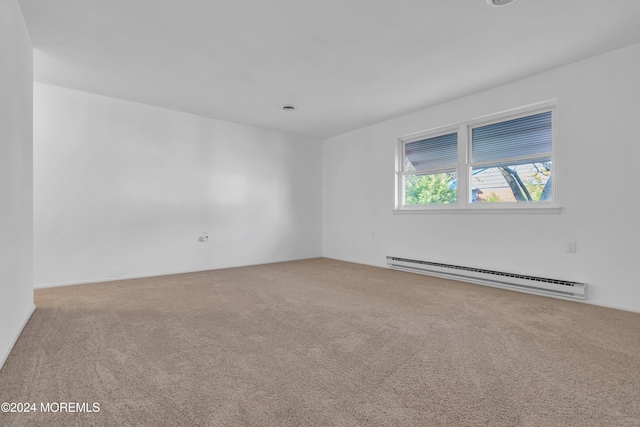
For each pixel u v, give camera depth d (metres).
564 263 3.28
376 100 4.25
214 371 1.77
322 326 2.48
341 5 2.31
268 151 5.70
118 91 3.97
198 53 3.01
